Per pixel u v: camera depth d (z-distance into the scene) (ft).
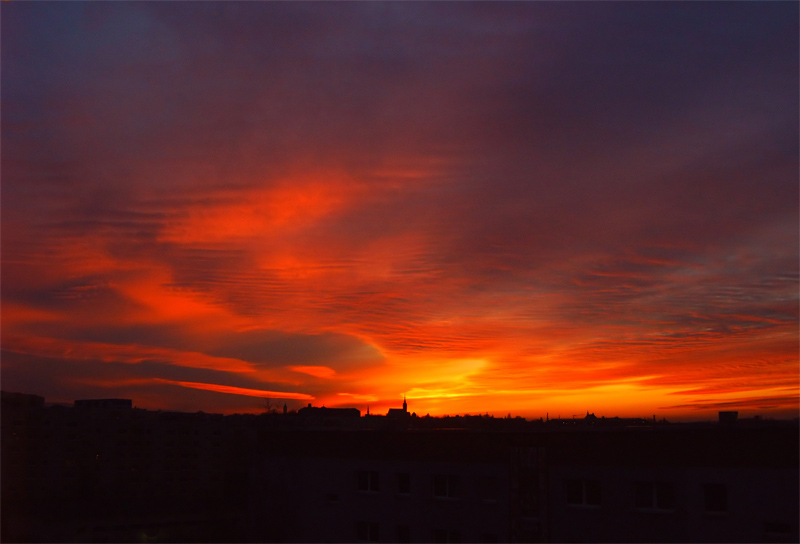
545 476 90.89
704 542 78.02
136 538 184.44
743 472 77.10
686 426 82.23
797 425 76.28
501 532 92.63
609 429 87.86
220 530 180.65
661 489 82.89
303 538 111.14
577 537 87.04
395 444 106.01
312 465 113.80
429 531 98.89
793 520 73.20
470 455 98.12
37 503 205.16
